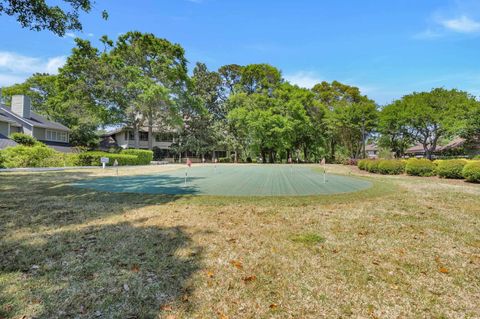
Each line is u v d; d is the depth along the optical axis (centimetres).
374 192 796
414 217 502
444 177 1230
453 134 2416
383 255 322
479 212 545
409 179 1216
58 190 797
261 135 3450
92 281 250
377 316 206
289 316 205
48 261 292
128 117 2958
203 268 282
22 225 430
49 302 214
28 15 797
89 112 2797
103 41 2875
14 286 238
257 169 1947
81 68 2677
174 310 209
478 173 1038
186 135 3828
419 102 2550
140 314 203
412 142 2984
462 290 245
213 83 3988
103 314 201
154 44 3034
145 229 413
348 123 3316
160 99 2866
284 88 3738
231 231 408
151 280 254
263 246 347
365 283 255
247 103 3594
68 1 848
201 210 545
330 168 2119
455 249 344
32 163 1659
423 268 289
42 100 3622
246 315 205
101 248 332
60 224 438
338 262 301
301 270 281
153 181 1065
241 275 268
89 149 2978
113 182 1025
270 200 646
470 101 2294
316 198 676
